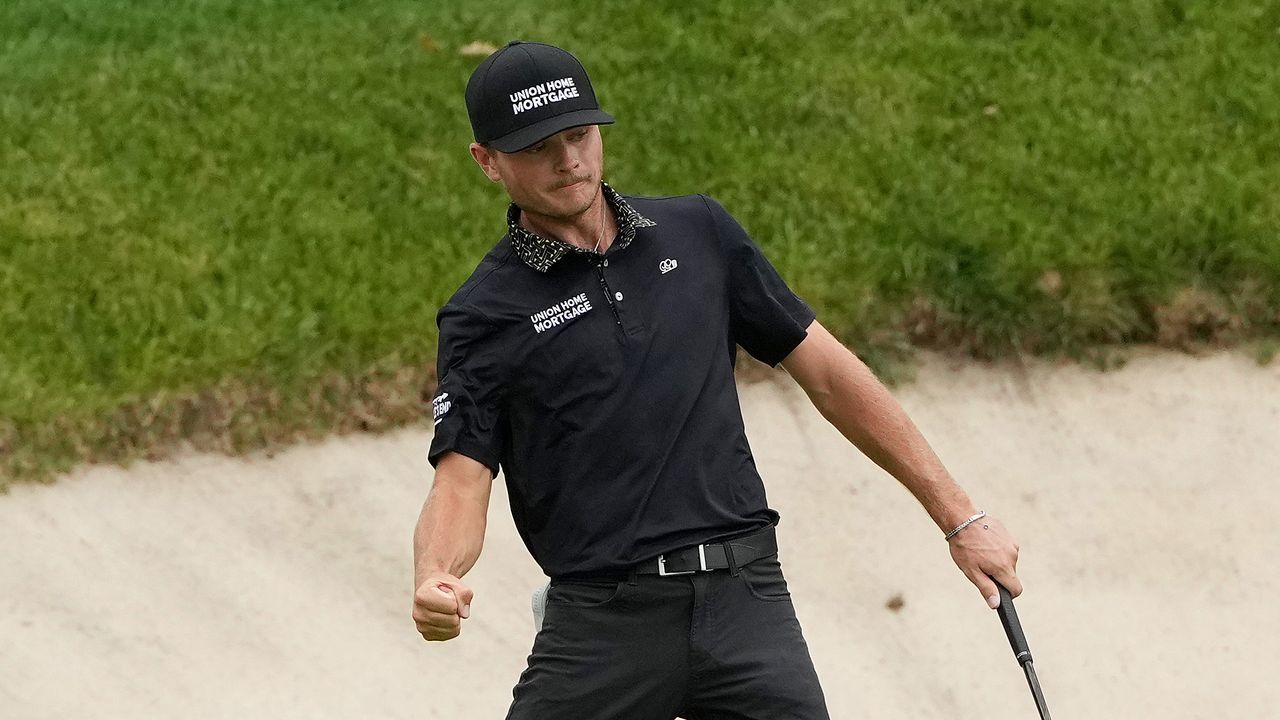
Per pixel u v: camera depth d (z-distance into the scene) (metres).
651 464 12.29
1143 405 21.72
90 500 20.39
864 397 13.12
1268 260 22.30
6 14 28.86
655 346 12.39
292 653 19.17
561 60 12.26
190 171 25.17
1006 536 12.94
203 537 20.22
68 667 18.64
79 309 22.41
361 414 21.39
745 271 13.02
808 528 20.69
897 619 19.80
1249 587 19.94
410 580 20.14
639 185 24.56
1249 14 27.42
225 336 21.77
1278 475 20.98
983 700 18.89
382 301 22.39
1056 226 23.06
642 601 12.23
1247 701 18.72
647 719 12.46
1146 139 24.83
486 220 24.19
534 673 12.65
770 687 12.22
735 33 27.95
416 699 18.78
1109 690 18.92
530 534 12.80
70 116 26.14
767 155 25.11
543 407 12.37
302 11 29.11
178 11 29.12
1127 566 20.25
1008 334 22.14
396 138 25.88
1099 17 27.61
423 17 28.70
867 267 22.70
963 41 27.48
